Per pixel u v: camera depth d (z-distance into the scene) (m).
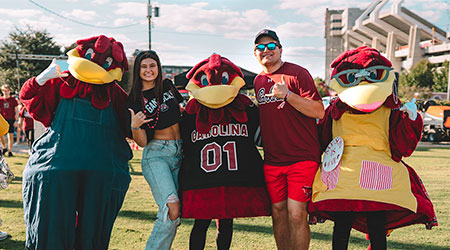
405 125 3.07
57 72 2.94
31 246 2.98
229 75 3.36
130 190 6.52
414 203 2.97
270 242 4.04
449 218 4.94
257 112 3.55
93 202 2.99
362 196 2.90
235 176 3.25
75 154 2.93
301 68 3.44
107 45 3.08
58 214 2.90
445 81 56.03
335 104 3.31
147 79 3.28
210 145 3.31
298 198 3.29
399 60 90.31
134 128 3.10
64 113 3.04
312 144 3.34
